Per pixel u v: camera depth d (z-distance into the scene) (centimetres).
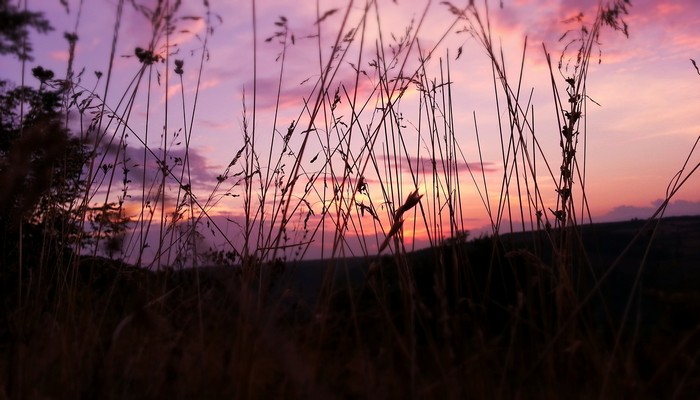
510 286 348
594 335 276
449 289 346
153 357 256
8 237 378
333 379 247
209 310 309
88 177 353
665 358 260
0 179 319
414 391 233
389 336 280
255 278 340
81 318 290
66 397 230
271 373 253
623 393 233
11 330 278
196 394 232
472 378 246
